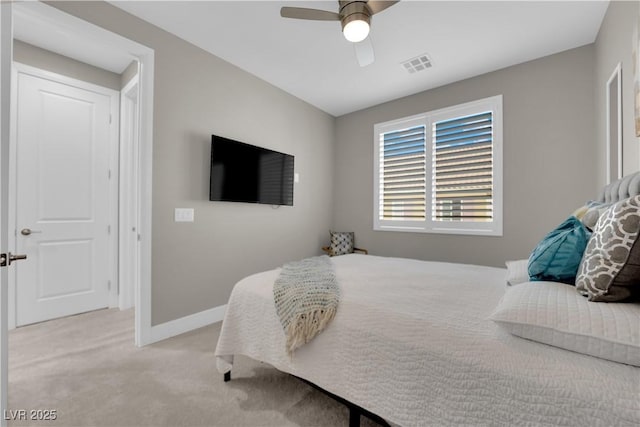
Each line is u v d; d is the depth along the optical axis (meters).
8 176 1.01
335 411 1.54
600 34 2.30
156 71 2.40
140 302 2.31
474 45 2.59
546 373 0.82
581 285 0.98
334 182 4.44
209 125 2.79
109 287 3.19
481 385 0.91
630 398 0.71
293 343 1.33
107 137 3.17
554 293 1.01
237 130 3.05
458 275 1.93
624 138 1.81
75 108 2.95
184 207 2.60
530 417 0.82
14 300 2.60
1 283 0.99
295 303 1.42
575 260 1.13
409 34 2.44
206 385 1.76
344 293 1.47
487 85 3.08
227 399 1.63
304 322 1.34
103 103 3.14
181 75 2.57
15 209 2.61
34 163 2.71
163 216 2.46
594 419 0.73
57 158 2.84
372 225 4.02
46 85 2.76
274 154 3.40
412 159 3.67
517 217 2.90
